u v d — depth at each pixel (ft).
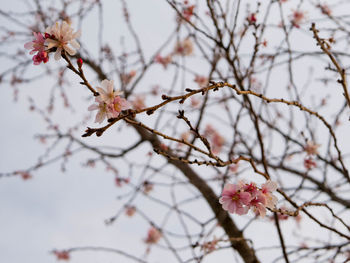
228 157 11.71
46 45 4.88
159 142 14.47
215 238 11.22
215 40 9.12
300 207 6.50
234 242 11.76
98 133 4.49
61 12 15.14
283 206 11.70
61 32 4.79
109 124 4.55
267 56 11.51
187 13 11.57
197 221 11.26
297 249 9.62
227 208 5.55
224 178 11.41
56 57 4.77
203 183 12.89
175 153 13.62
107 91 4.80
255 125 8.12
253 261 11.53
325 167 11.71
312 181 13.29
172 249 10.43
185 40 14.56
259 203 5.60
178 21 12.37
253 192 5.59
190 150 12.78
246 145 11.91
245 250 11.68
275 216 8.34
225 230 12.15
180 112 5.31
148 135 14.67
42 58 4.78
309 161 11.48
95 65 15.01
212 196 12.49
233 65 9.21
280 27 11.45
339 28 10.24
